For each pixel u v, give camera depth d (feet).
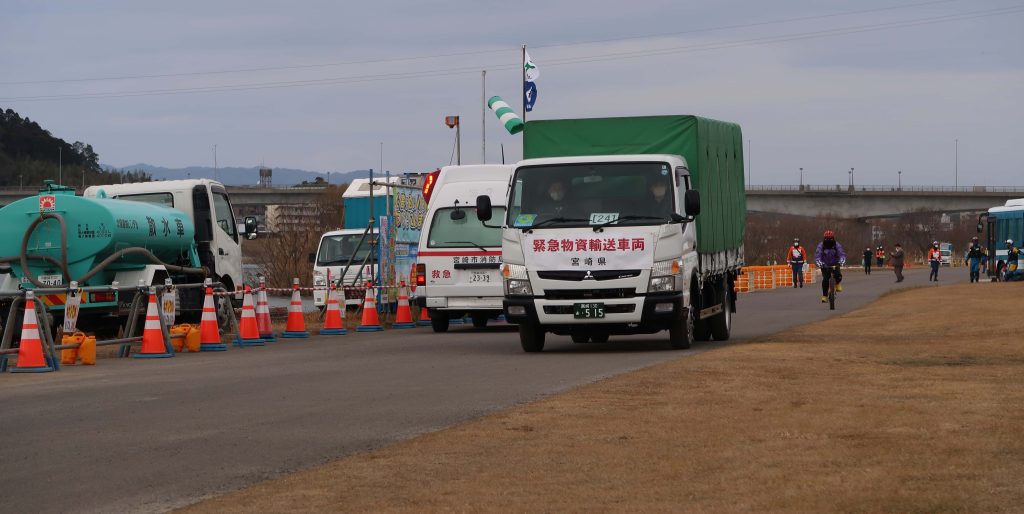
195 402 61.05
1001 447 42.55
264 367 81.97
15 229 106.93
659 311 86.89
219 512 34.65
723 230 103.50
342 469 40.83
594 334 91.40
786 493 35.45
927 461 39.99
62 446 47.44
